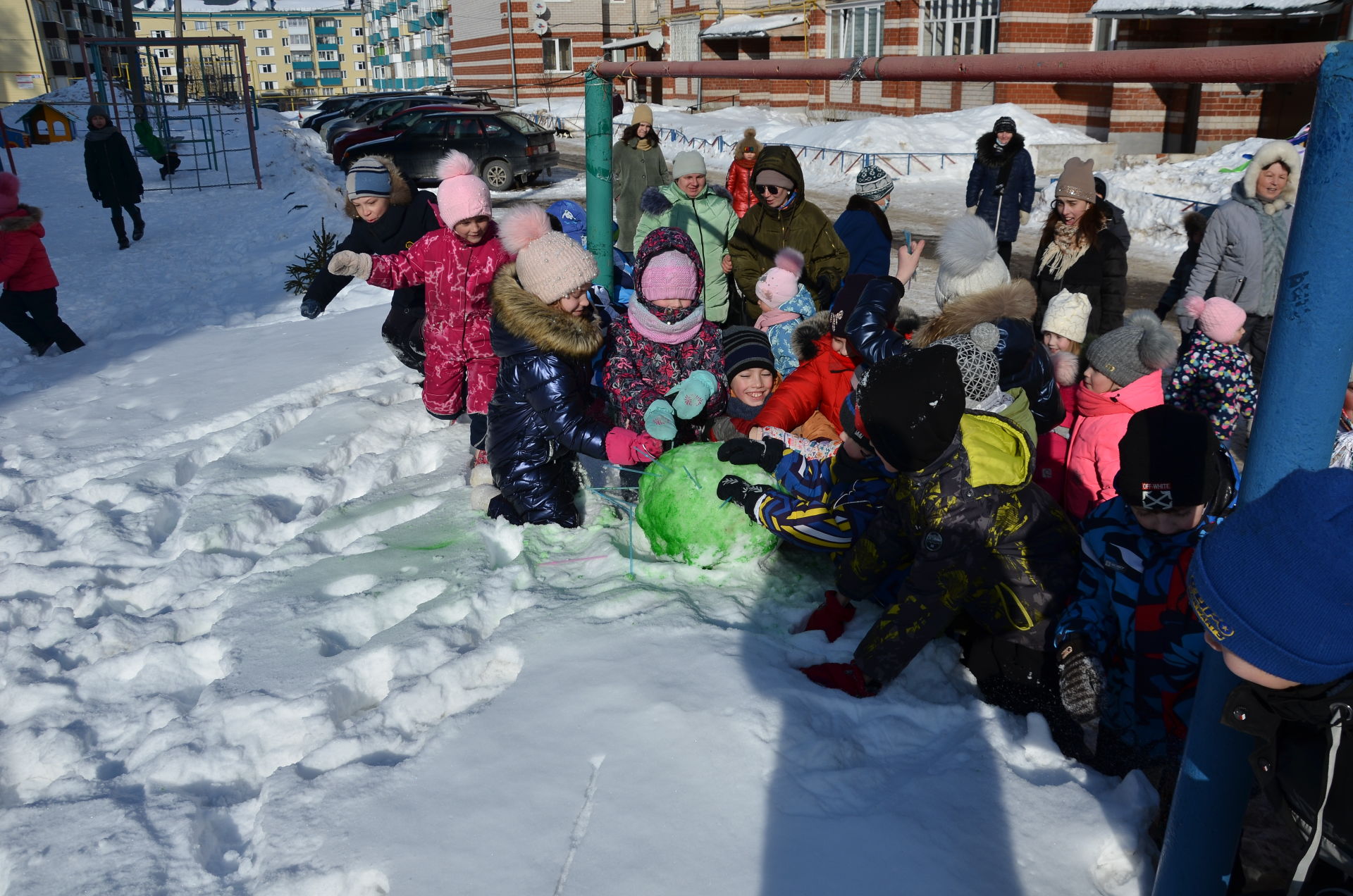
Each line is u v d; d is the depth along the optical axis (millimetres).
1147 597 2465
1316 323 1461
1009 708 2807
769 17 30797
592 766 2395
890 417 2367
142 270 11977
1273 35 18172
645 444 3488
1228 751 1637
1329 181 1405
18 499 4875
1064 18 20734
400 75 81312
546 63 40844
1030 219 13867
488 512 4020
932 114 21922
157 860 2250
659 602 3160
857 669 2721
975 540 2559
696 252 3852
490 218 4496
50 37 48375
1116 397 3303
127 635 3354
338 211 14883
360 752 2588
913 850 2102
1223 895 1731
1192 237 5598
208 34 123875
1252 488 1596
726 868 2070
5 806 2650
